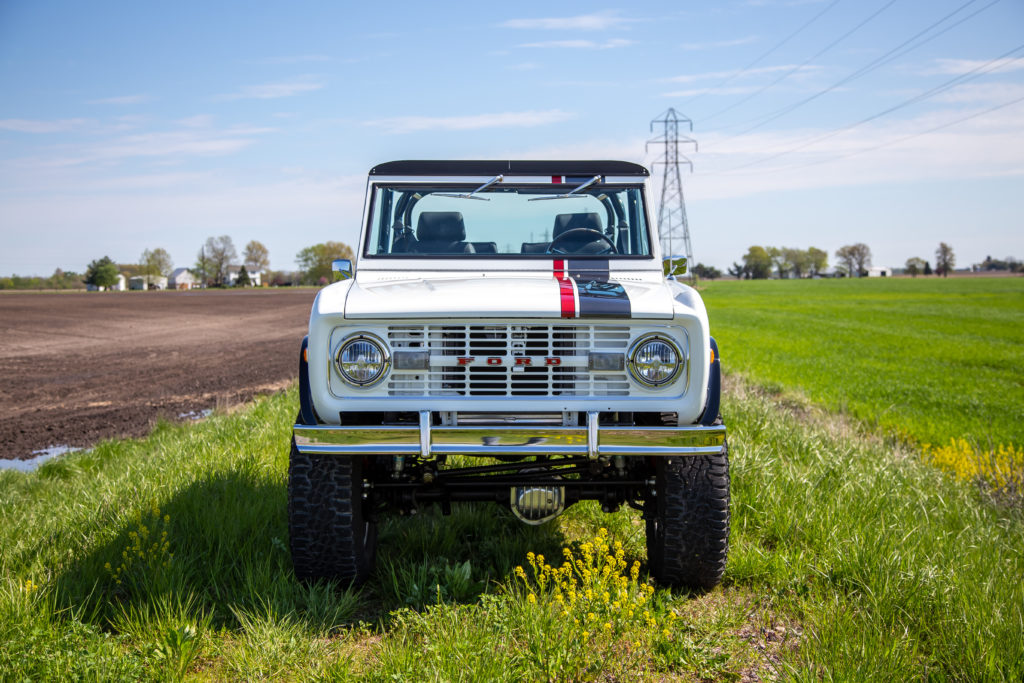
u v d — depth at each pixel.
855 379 16.73
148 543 4.57
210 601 4.12
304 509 4.11
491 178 5.13
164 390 13.52
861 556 4.52
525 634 3.61
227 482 5.78
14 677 3.21
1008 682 3.31
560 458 4.77
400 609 3.98
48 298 61.81
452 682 3.21
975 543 5.14
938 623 3.83
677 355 3.95
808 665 3.35
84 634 3.60
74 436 9.46
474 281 4.48
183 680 3.35
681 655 3.57
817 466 6.64
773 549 5.04
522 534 5.11
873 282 137.50
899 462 7.56
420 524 5.15
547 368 3.96
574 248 5.04
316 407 3.97
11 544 4.76
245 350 21.86
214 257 152.12
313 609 3.95
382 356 3.92
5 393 13.22
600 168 5.16
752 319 45.53
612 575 4.03
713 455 4.23
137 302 54.03
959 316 48.62
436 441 3.84
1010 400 13.85
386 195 5.10
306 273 148.88
